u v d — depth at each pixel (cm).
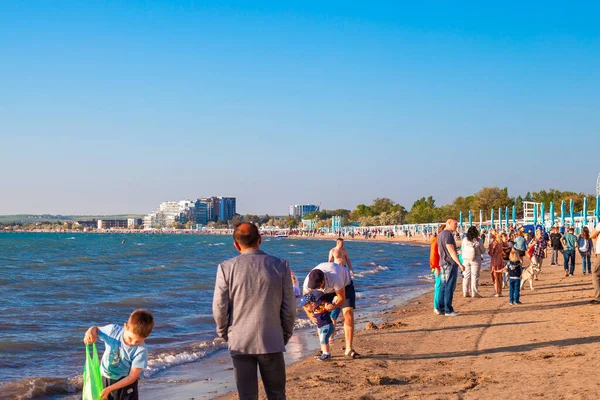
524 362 904
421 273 3675
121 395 512
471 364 924
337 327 1488
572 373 801
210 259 5938
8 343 1341
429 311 1686
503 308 1575
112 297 2400
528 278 2002
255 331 505
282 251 8375
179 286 2867
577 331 1144
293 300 523
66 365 1153
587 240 2480
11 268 4453
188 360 1167
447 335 1219
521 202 14288
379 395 751
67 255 6825
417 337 1216
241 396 511
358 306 1966
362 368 934
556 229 3197
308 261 5509
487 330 1241
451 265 1491
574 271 2738
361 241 14275
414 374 866
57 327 1631
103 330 523
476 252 1853
